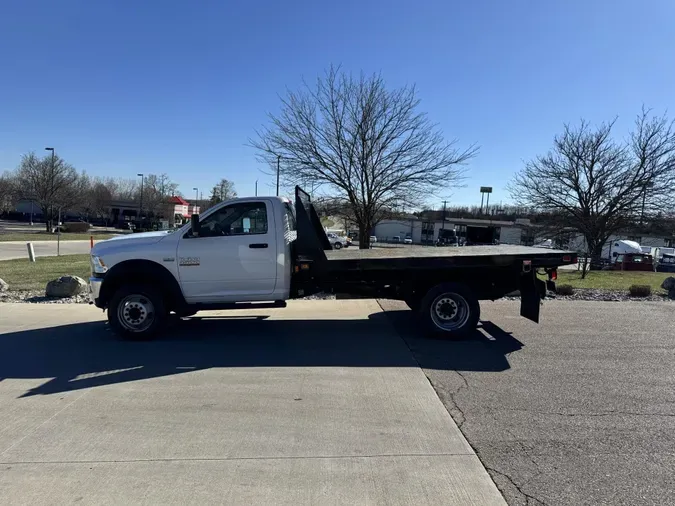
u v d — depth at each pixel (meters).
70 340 6.90
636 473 3.29
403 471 3.29
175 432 3.88
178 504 2.91
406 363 5.74
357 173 16.17
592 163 30.34
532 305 6.89
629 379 5.19
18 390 4.84
